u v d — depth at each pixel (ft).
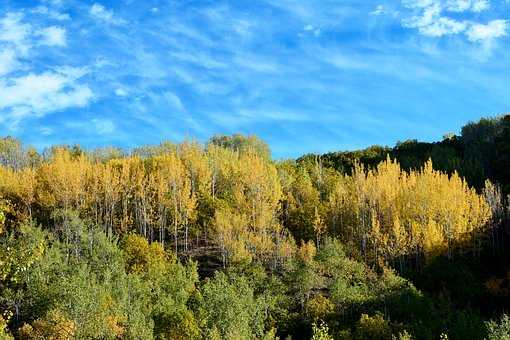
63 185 320.50
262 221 302.04
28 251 60.08
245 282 232.94
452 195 316.40
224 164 401.70
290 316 216.33
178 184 342.03
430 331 181.98
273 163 476.54
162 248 274.57
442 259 281.33
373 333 182.91
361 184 354.74
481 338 177.68
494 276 272.92
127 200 332.19
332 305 214.48
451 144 518.78
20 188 328.08
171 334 175.73
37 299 190.90
